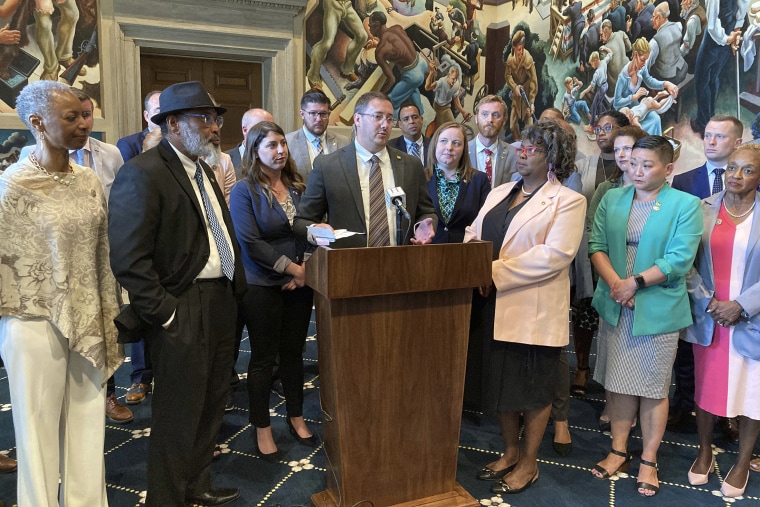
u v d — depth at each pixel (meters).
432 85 7.37
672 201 2.52
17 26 5.29
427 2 7.17
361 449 2.11
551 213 2.35
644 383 2.53
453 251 2.06
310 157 3.94
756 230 2.47
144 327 2.12
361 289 1.92
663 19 5.53
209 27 6.00
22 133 5.40
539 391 2.44
